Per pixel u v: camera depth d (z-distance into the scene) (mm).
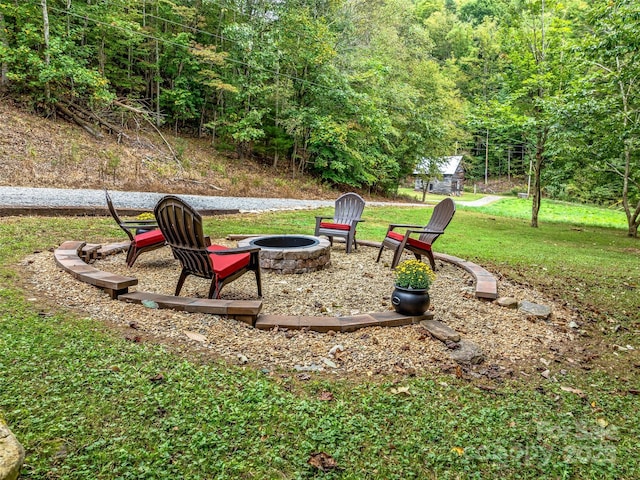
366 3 19125
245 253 3529
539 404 2158
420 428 1849
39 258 4164
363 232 8430
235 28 14672
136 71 16562
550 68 11219
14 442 1168
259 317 2977
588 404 2205
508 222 13164
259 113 15656
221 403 1901
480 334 3070
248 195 14016
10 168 9602
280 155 18781
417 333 2910
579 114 8898
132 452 1518
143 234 4684
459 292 4152
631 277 5516
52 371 2035
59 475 1381
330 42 16328
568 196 26297
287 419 1820
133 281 3279
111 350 2320
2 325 2514
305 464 1546
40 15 12203
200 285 3975
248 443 1638
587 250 7949
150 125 15859
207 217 9109
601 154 10461
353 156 18234
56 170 10414
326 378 2270
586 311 3947
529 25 11609
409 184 39562
